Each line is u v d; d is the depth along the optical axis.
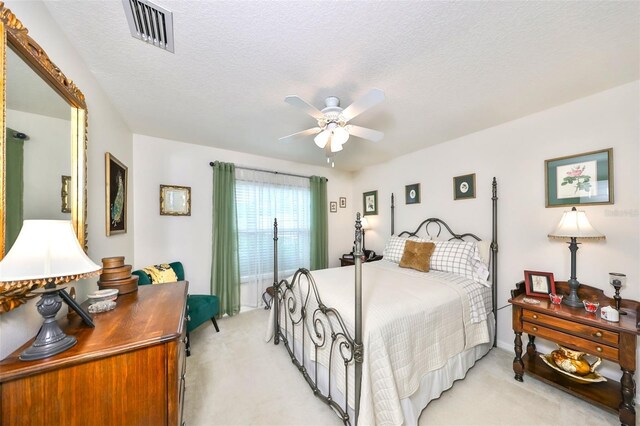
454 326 1.87
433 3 1.10
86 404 0.83
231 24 1.21
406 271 2.61
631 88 1.77
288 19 1.18
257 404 1.69
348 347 1.42
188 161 3.14
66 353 0.82
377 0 1.08
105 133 1.88
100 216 1.76
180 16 1.16
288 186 3.96
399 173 3.71
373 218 4.23
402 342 1.49
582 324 1.64
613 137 1.84
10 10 0.84
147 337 0.95
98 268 0.92
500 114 2.29
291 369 2.09
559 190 2.11
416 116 2.32
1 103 0.78
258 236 3.64
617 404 1.55
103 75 1.65
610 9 1.12
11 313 0.85
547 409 1.63
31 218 0.96
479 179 2.70
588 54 1.46
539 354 2.15
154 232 2.89
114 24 1.22
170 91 1.87
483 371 2.05
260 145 3.23
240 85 1.78
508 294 2.44
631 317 1.64
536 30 1.26
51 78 1.05
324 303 1.74
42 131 1.03
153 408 0.93
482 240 2.64
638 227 1.74
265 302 3.51
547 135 2.19
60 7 1.12
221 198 3.28
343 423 1.52
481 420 1.55
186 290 1.66
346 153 3.57
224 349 2.42
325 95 1.92
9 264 0.74
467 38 1.32
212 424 1.52
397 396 1.32
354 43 1.35
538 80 1.74
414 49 1.41
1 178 0.78
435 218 3.16
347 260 4.16
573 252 1.86
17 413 0.74
